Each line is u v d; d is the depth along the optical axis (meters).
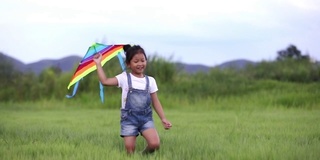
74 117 16.30
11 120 14.78
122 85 6.70
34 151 6.88
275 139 8.05
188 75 29.30
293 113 15.98
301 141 7.83
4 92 28.77
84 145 7.38
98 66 6.58
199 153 6.69
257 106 19.75
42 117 16.45
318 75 28.38
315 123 11.52
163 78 27.45
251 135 8.91
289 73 29.05
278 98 20.36
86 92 26.94
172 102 22.05
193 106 21.42
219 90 24.30
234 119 13.62
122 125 6.71
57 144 7.50
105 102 23.44
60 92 27.67
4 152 6.71
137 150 7.27
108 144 7.61
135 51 6.65
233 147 7.06
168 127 6.82
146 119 6.72
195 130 10.39
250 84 25.86
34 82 30.14
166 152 6.66
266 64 31.53
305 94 20.41
